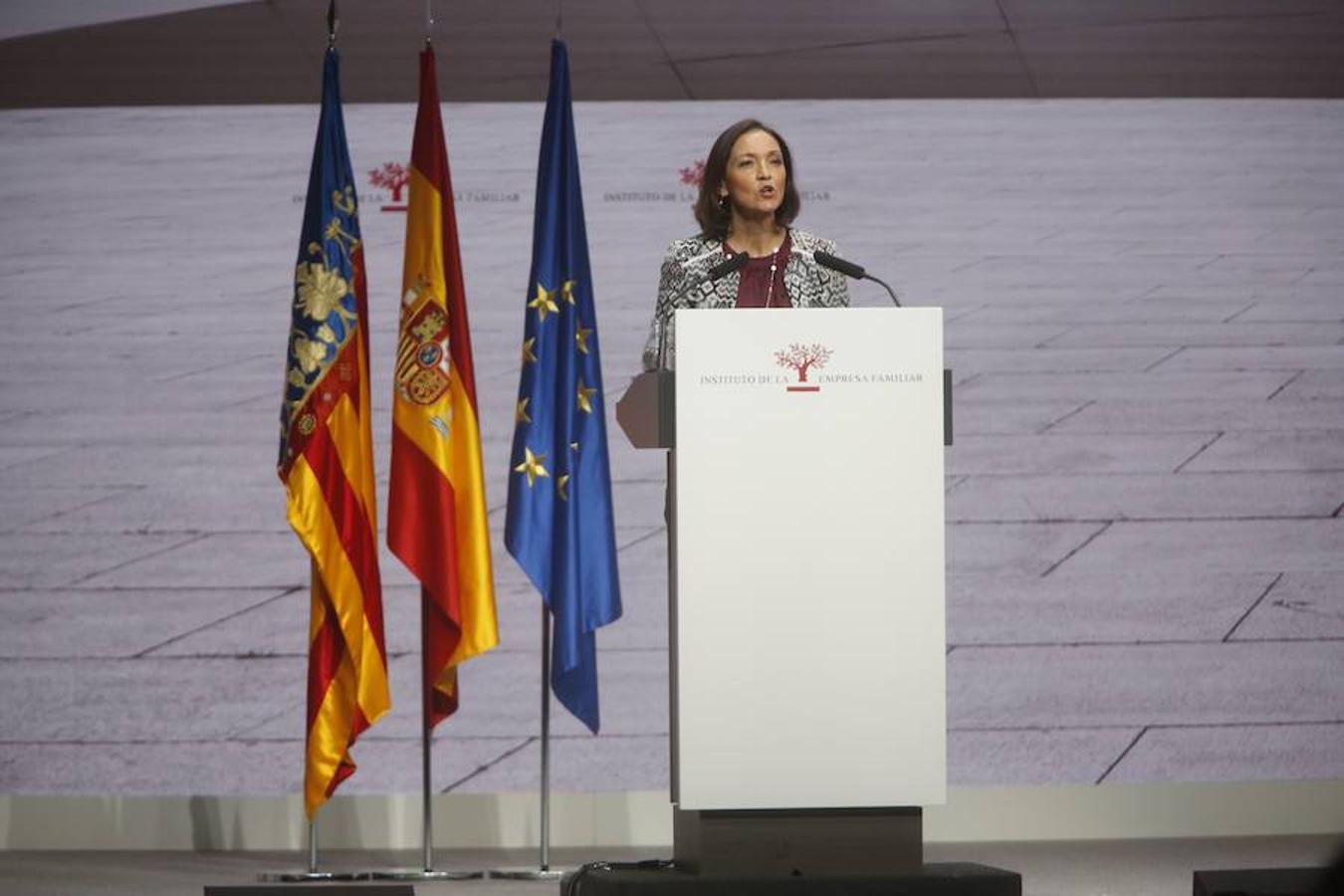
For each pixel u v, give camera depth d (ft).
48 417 63.21
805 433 36.63
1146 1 65.62
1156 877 52.75
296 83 64.69
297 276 53.16
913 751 36.60
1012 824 63.62
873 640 36.60
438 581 52.24
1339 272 65.21
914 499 36.73
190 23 64.44
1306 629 64.13
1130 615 64.13
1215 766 63.87
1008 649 63.98
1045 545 64.18
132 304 63.77
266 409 63.67
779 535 36.58
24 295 63.52
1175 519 64.39
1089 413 64.64
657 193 64.95
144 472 63.26
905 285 65.16
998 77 65.62
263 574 63.21
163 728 62.80
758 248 44.09
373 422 63.72
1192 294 65.16
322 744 52.60
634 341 64.49
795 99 65.41
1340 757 64.03
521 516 52.19
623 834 63.31
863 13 65.41
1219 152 65.57
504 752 63.00
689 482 36.50
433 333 53.06
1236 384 64.85
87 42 64.23
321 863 58.03
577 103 65.00
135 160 64.18
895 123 65.41
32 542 62.80
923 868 37.04
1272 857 57.82
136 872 55.62
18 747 62.59
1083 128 65.57
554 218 53.26
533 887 51.21
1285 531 64.39
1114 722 63.87
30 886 51.60
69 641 62.69
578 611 52.39
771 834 36.70
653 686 63.46
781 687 36.52
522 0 64.90
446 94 64.69
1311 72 65.77
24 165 63.87
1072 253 65.21
